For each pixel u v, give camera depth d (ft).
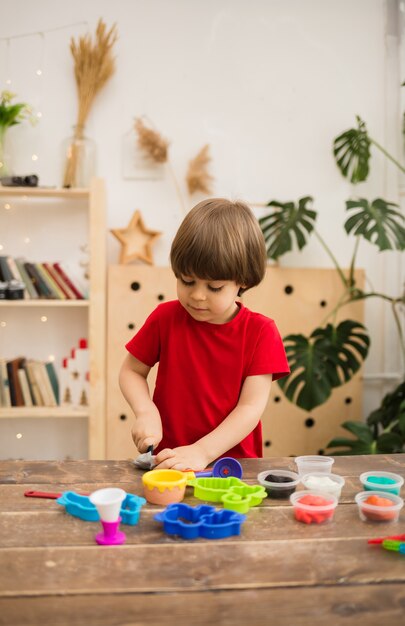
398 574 2.31
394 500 2.96
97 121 8.61
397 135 9.00
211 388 4.39
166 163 8.70
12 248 8.66
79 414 7.91
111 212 8.66
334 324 8.52
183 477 3.14
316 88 8.89
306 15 8.84
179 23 8.68
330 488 3.14
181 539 2.60
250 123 8.81
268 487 3.18
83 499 2.92
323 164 8.93
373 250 9.09
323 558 2.43
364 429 7.66
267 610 2.07
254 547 2.53
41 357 8.79
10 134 8.50
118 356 8.16
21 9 8.52
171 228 8.73
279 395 8.46
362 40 8.91
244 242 3.89
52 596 2.13
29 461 3.77
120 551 2.48
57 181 8.62
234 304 4.52
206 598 2.13
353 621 2.02
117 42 8.59
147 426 3.94
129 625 1.98
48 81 8.57
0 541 2.56
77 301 7.95
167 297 8.23
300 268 8.48
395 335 9.17
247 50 8.78
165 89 8.68
